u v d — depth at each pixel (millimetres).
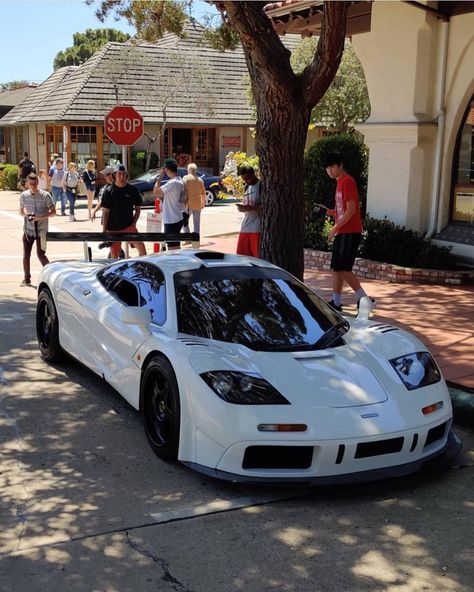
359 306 5762
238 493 4148
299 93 7320
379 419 4023
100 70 30812
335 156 8195
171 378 4355
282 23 12938
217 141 33156
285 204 7586
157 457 4629
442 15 10914
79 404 5672
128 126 10617
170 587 3191
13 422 5273
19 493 4125
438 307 8953
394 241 11398
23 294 10227
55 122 29812
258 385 4086
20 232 17750
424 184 11562
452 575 3328
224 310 4898
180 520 3816
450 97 11180
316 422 3920
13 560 3393
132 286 5566
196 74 32094
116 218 10172
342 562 3428
